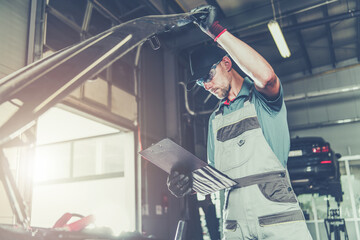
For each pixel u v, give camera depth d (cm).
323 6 625
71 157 555
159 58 663
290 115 855
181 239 131
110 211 502
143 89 575
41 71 69
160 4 563
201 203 637
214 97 810
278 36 533
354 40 741
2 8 326
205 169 120
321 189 607
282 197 116
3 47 320
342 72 833
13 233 75
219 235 602
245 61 110
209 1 587
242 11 622
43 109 68
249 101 133
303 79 867
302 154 599
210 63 142
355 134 778
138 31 88
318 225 698
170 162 127
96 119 451
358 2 614
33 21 355
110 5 502
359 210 687
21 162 304
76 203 529
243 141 128
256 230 116
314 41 741
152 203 529
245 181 123
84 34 433
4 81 67
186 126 672
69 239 84
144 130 555
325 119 818
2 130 64
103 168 529
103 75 466
